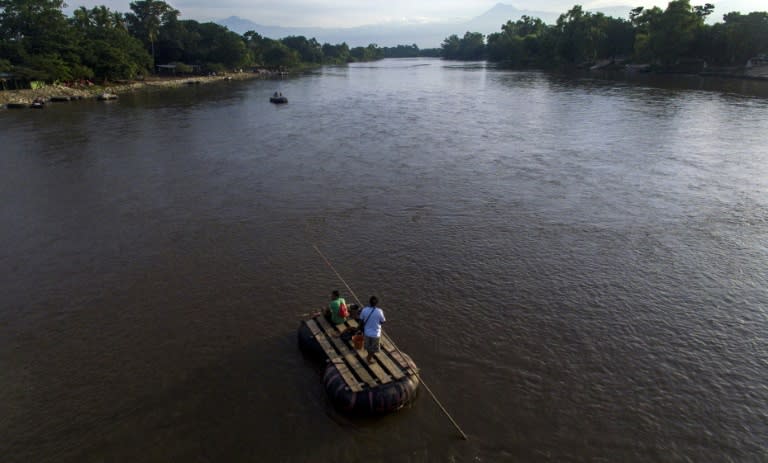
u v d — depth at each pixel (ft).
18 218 94.43
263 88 376.89
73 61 318.04
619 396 48.19
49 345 56.29
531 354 54.13
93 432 44.37
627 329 58.54
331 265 74.33
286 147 155.22
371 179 118.73
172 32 503.20
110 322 60.39
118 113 230.68
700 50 427.33
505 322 59.82
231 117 218.59
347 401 44.45
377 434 43.62
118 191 110.52
